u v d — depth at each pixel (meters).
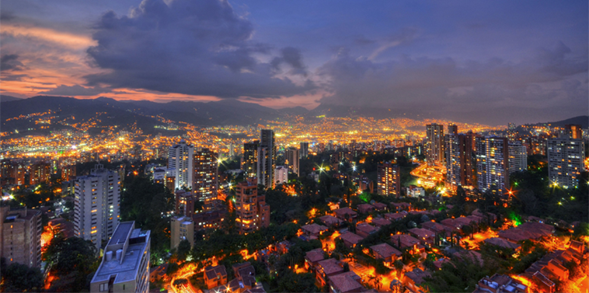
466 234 111.50
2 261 80.00
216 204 169.25
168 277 92.75
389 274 87.44
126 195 172.50
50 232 122.06
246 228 125.19
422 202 162.00
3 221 83.88
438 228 113.00
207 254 98.75
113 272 60.38
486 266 78.19
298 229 119.38
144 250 70.31
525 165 199.50
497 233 110.19
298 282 77.25
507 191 165.00
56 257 91.25
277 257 98.00
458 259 83.81
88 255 93.06
